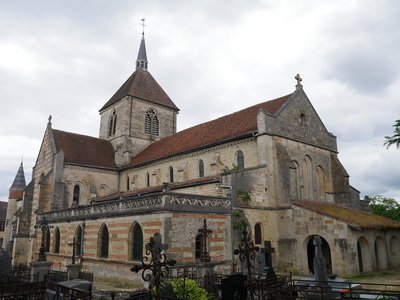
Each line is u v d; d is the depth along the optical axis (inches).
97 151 1856.5
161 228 829.8
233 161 1237.1
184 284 535.2
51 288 603.2
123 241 945.5
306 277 951.0
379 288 769.6
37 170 1760.6
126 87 2062.0
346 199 1314.0
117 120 1990.7
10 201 2383.1
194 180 1163.9
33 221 1628.9
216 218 948.0
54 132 1765.5
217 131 1406.3
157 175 1558.8
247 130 1216.8
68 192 1620.3
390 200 2004.2
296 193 1118.4
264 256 967.6
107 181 1772.9
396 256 1133.7
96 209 1094.4
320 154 1347.2
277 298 571.5
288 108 1251.2
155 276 429.1
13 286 539.8
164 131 2087.8
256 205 1070.4
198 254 885.2
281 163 1134.4
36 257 1425.9
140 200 916.6
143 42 2257.6
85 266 1085.1
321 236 1005.8
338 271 956.6
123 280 909.8
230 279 557.0
